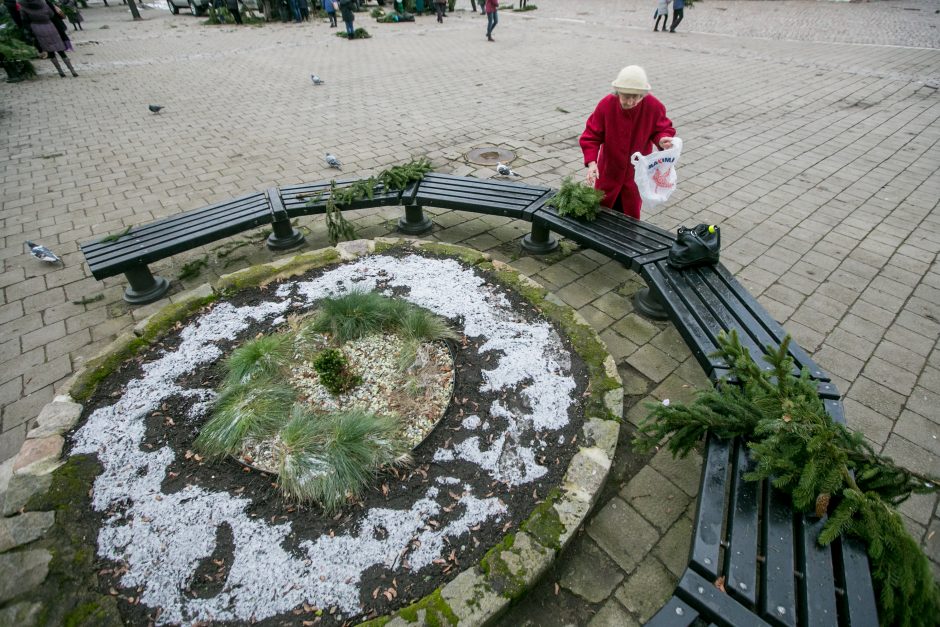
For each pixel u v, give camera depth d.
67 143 7.74
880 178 6.05
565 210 4.14
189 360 3.30
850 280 4.27
